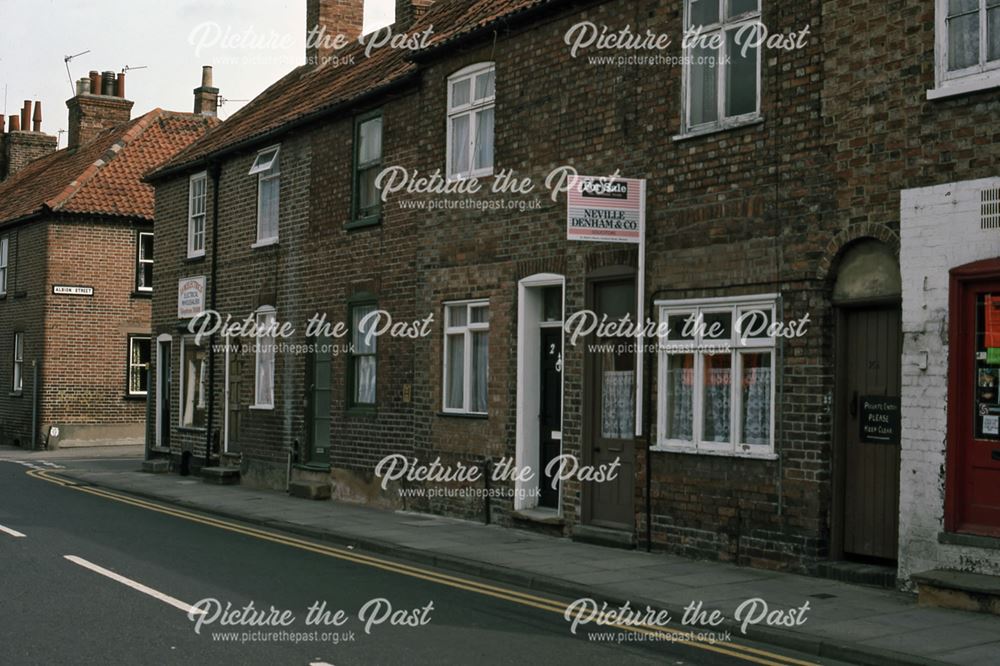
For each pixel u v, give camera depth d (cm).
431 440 1662
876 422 1077
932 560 992
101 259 3334
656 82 1304
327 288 1953
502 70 1551
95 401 3322
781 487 1130
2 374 3547
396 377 1753
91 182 3350
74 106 3856
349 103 1870
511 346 1512
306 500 1892
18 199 3703
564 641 852
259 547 1352
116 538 1385
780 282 1144
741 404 1191
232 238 2292
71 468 2577
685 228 1254
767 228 1160
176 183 2564
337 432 1894
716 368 1220
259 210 2208
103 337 3338
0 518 1562
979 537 955
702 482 1218
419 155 1723
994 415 959
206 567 1176
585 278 1392
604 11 1384
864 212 1066
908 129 1029
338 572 1170
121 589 1028
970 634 848
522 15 1488
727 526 1187
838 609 944
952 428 978
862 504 1088
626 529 1327
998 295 958
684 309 1253
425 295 1691
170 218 2588
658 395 1280
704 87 1255
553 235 1446
